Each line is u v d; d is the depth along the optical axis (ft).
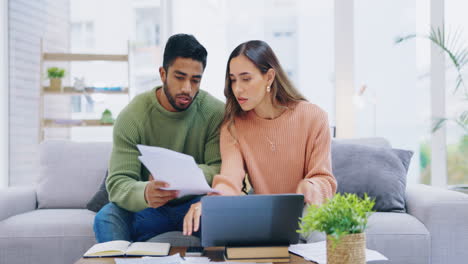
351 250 4.03
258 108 6.77
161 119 6.96
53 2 13.61
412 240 6.88
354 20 11.74
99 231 6.23
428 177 11.35
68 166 9.34
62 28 13.53
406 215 7.49
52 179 9.22
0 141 13.29
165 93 6.72
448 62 11.31
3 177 13.29
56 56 12.48
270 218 5.02
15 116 13.62
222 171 6.55
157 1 13.01
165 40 12.73
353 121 11.61
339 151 8.73
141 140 6.94
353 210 4.13
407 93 11.55
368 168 8.35
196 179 5.11
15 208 8.46
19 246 7.49
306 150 6.77
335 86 11.71
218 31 12.41
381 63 11.64
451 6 11.29
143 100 7.09
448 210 6.99
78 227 7.58
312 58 12.00
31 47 13.76
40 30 13.73
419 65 11.50
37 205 9.27
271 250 5.03
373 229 6.95
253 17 12.26
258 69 6.35
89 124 12.32
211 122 7.22
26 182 13.50
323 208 4.19
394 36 11.61
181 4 12.60
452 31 11.28
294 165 6.79
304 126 6.72
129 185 6.30
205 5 12.48
